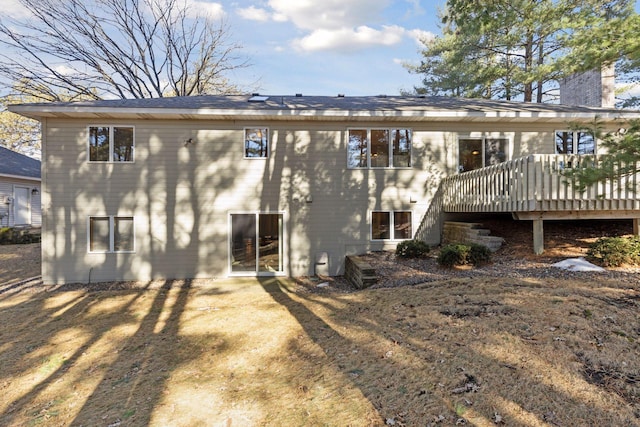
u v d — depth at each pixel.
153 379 4.19
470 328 4.52
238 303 7.38
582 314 4.52
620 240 6.86
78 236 9.68
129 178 9.82
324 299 7.13
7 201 17.92
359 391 3.55
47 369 4.57
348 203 10.44
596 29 6.91
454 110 10.03
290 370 4.19
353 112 9.76
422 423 2.97
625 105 15.71
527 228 9.71
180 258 9.99
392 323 5.12
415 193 10.61
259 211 10.20
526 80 15.34
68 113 9.22
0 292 8.70
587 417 2.83
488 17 8.41
